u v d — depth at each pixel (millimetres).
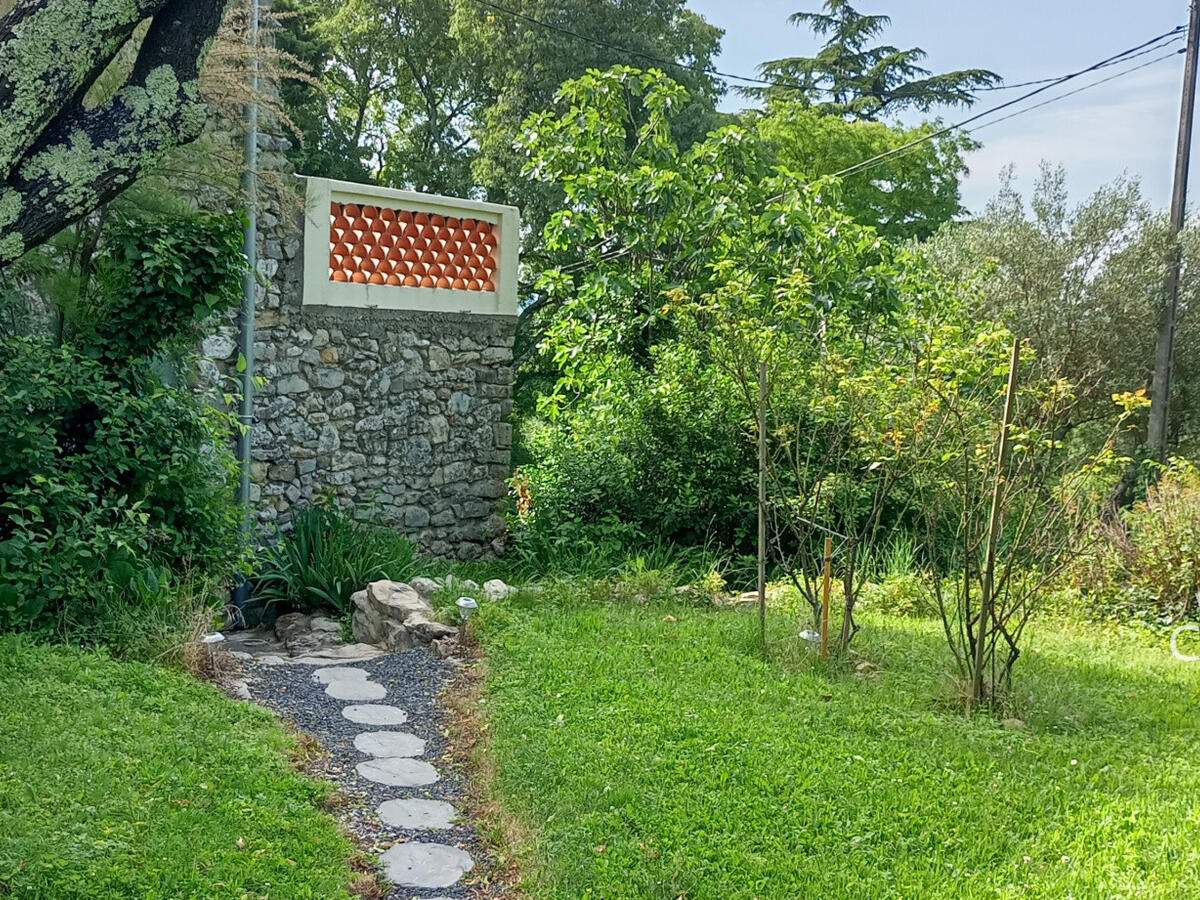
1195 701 5805
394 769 4684
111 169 3369
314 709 5418
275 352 8852
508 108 20172
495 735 4895
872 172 25516
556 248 11609
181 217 6754
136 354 6566
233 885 3299
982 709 5465
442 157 22438
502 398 10320
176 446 6406
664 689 5543
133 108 3379
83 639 5410
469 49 21188
